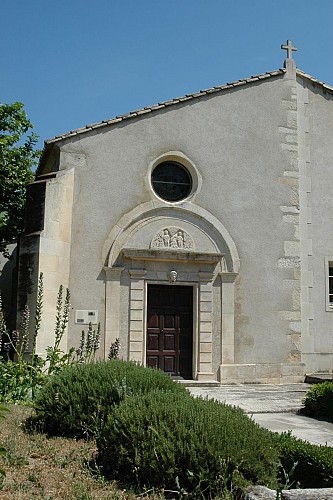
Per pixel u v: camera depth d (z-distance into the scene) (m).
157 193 13.25
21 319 11.34
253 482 4.93
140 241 12.78
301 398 11.25
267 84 14.37
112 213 12.63
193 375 12.81
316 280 14.01
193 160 13.41
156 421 5.29
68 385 6.96
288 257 13.84
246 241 13.55
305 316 13.77
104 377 6.95
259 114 14.16
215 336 13.01
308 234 14.11
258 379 13.12
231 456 4.88
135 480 5.14
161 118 13.31
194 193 13.30
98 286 12.32
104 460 5.51
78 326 12.02
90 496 4.60
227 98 13.95
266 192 13.91
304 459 5.81
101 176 12.67
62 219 12.07
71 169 12.45
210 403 5.83
